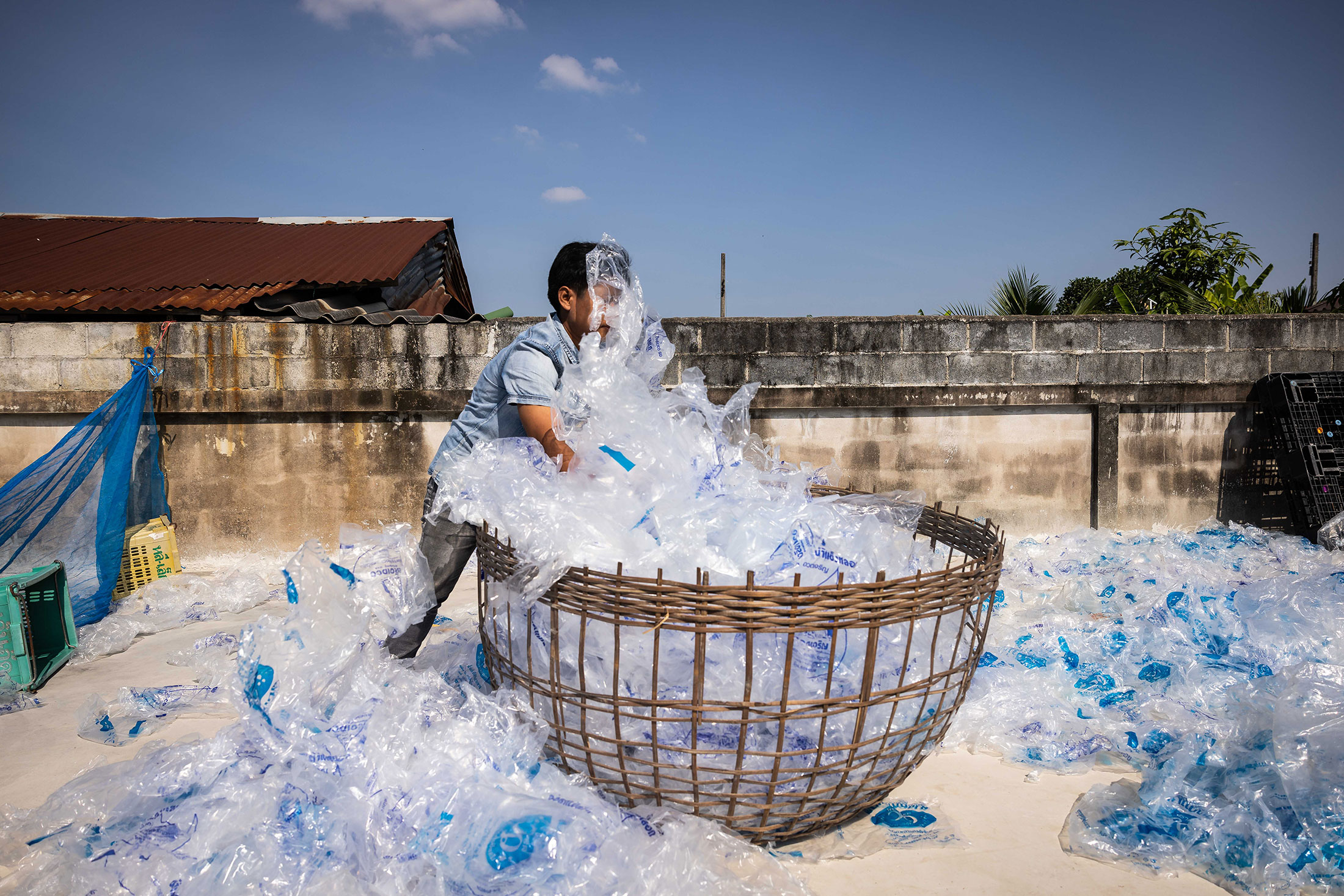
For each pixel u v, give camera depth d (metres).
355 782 1.82
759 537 1.95
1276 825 1.90
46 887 1.70
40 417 4.98
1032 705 2.72
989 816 2.14
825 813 1.84
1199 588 3.57
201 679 3.13
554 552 1.75
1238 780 2.07
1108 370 5.50
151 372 4.76
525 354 2.18
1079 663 3.02
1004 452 5.57
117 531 4.13
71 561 3.98
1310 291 15.38
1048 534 5.64
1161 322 5.50
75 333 4.88
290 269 6.31
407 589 2.34
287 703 1.97
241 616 4.10
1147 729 2.53
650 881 1.61
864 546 2.06
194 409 4.96
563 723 1.85
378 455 5.14
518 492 1.91
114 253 6.82
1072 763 2.42
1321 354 5.60
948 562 2.33
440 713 2.04
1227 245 13.16
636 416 2.15
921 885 1.82
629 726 1.82
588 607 1.70
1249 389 5.61
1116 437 5.56
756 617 1.56
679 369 5.30
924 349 5.38
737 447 2.54
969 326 5.40
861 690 1.68
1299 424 5.36
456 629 3.66
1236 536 5.26
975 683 2.78
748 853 1.78
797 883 1.72
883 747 1.75
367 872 1.66
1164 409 5.62
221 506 5.10
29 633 3.03
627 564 1.79
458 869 1.57
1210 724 2.50
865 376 5.37
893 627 1.93
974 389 5.43
